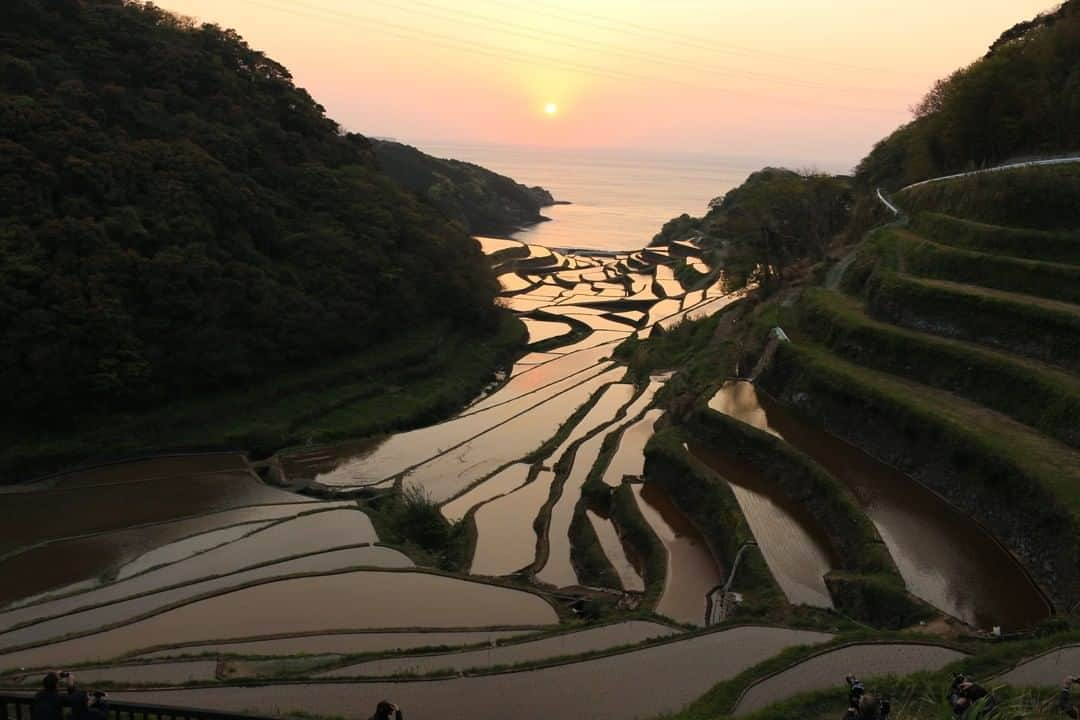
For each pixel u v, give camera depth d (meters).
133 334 45.41
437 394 57.62
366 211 66.62
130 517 36.22
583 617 25.62
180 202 51.25
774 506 31.80
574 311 89.31
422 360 62.28
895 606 22.88
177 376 47.38
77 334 42.44
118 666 21.06
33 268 41.84
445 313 70.75
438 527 34.41
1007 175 47.56
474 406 57.12
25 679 20.41
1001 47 63.53
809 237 67.62
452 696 18.59
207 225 51.66
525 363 70.00
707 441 38.75
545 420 52.12
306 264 58.53
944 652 18.88
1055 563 23.91
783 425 38.03
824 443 35.59
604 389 57.03
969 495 28.89
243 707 18.22
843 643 19.30
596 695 18.50
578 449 43.62
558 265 119.75
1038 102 53.69
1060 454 27.80
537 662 19.98
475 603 26.59
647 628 22.77
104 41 57.78
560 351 73.56
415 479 42.00
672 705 17.98
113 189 48.69
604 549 31.78
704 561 29.81
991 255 41.75
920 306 40.41
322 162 70.19
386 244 65.50
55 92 51.50
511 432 49.81
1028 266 39.31
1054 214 43.97
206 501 38.38
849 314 43.62
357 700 18.47
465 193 164.62
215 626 24.67
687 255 120.88
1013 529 26.33
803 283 56.72
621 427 45.91
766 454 35.44
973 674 16.89
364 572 28.91
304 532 34.09
